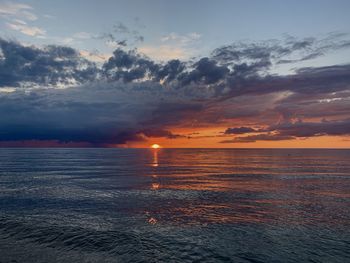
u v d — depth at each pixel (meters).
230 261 19.48
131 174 77.69
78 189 50.03
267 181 62.62
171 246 22.05
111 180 63.56
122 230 25.70
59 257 20.03
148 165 118.25
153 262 19.28
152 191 48.12
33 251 21.14
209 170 92.44
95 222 28.27
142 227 26.77
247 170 92.50
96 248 21.58
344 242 23.03
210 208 34.91
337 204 37.34
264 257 20.19
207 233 25.20
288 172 84.38
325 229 26.41
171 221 28.92
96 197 42.12
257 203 38.03
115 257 20.03
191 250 21.33
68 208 34.56
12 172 82.88
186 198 41.69
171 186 54.38
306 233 25.22
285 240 23.45
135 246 21.92
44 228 26.19
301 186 54.31
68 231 25.28
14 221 28.47
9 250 21.38
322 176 72.81
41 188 51.06
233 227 26.98
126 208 34.72
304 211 33.28
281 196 43.44
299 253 20.78
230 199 40.84
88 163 131.00
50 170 90.19
